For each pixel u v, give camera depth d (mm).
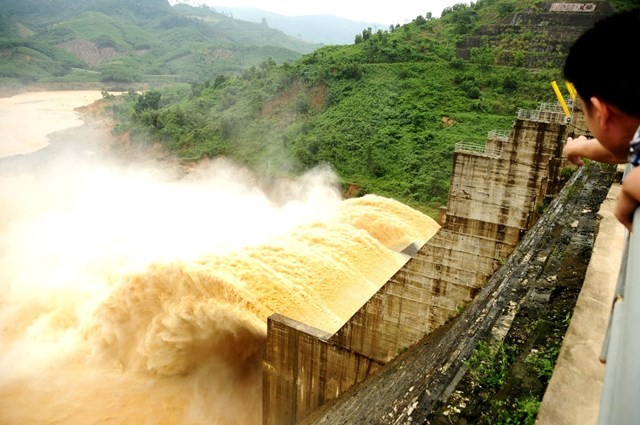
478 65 81062
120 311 34688
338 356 25438
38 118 124625
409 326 25438
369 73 86062
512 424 7219
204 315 31391
